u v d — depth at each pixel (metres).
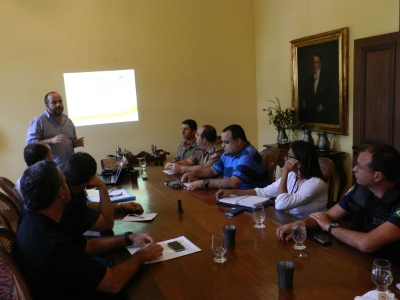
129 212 2.34
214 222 2.07
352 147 3.80
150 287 1.39
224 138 2.99
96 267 1.38
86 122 4.84
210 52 5.29
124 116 5.00
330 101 4.23
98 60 4.78
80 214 1.94
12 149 4.55
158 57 5.04
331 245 1.69
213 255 1.63
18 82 4.49
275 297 1.27
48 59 4.58
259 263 1.53
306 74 4.55
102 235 1.98
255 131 5.71
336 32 4.01
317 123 4.47
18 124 4.55
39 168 1.44
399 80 3.28
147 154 4.90
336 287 1.31
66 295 1.41
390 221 1.58
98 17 4.72
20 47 4.46
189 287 1.37
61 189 1.47
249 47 5.50
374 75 3.53
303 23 4.54
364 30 3.74
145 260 1.55
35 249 1.35
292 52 4.72
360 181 1.76
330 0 4.11
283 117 4.74
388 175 1.67
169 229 2.00
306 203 2.25
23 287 1.33
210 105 5.39
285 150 4.59
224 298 1.28
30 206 1.41
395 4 3.38
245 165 2.89
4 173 4.55
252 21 5.46
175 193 2.75
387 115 3.43
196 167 3.47
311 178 2.29
